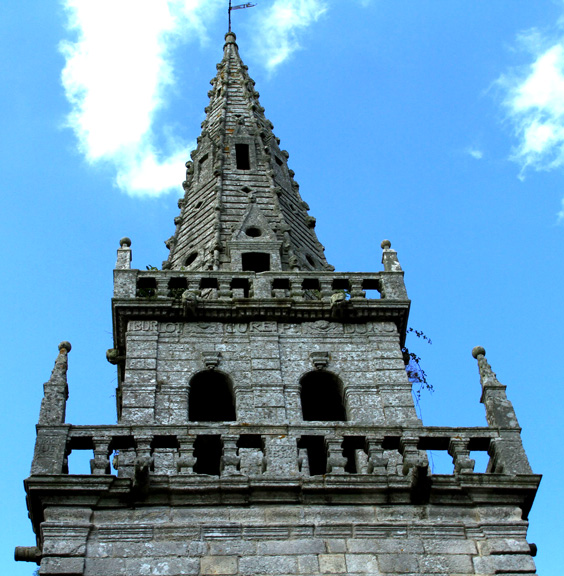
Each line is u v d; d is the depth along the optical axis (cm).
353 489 2184
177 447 2267
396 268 2953
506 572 2070
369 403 2527
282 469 2233
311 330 2739
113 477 2155
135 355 2619
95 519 2116
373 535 2119
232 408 2638
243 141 3838
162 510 2141
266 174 3641
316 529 2119
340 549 2088
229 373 2586
